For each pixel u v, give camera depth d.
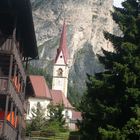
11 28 35.94
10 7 32.09
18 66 37.47
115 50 38.16
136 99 34.88
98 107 36.81
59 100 131.50
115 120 36.03
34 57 45.81
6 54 32.91
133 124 33.34
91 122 38.31
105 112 35.88
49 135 73.94
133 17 37.22
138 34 37.12
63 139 71.69
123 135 33.72
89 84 39.62
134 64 35.56
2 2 31.70
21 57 40.12
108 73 38.06
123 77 35.53
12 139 37.12
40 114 86.25
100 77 38.88
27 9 31.31
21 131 45.75
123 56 36.16
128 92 34.75
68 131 85.38
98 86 37.44
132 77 35.19
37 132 73.62
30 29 36.00
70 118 122.94
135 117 34.44
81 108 58.47
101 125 36.56
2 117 37.78
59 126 86.25
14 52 33.47
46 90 112.00
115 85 37.00
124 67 35.59
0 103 37.22
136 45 36.78
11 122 35.44
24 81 45.19
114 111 35.44
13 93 35.19
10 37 33.00
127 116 35.81
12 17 33.41
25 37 39.28
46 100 109.62
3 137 31.34
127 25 37.69
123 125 35.72
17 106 39.38
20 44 39.94
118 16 38.31
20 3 30.88
